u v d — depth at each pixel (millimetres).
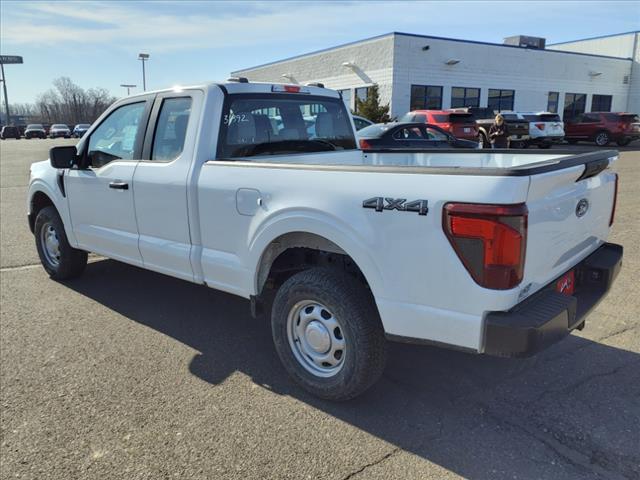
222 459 2723
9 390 3412
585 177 3057
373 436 2908
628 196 10453
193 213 3785
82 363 3789
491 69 29953
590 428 2951
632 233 7320
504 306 2508
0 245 7379
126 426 3012
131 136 4387
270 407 3211
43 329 4402
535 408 3162
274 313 3387
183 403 3254
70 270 5523
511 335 2469
